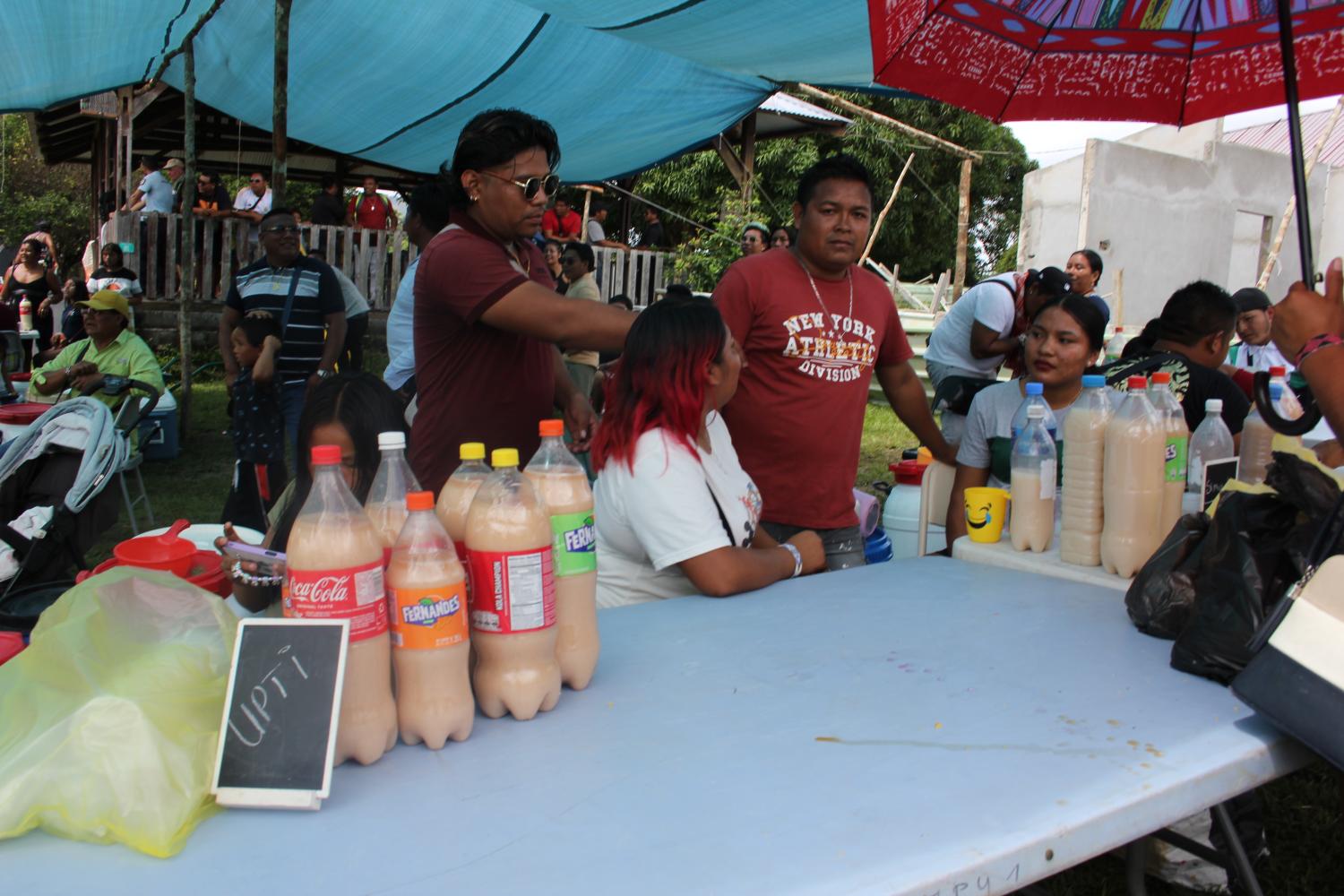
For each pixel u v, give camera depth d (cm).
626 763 137
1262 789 310
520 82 820
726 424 317
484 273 243
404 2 705
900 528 404
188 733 126
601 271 1301
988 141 2259
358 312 636
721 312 308
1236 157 1412
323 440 205
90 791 116
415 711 139
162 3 709
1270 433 266
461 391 266
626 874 110
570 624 160
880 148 1967
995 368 531
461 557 158
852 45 645
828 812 124
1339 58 269
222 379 1077
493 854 115
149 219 1093
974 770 135
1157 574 188
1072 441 235
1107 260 1288
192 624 142
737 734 146
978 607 208
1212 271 1416
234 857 114
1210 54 284
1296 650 144
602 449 228
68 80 855
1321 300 163
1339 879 263
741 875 110
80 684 127
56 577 343
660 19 634
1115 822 126
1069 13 276
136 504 639
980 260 2569
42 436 368
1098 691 163
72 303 1042
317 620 130
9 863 112
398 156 1088
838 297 312
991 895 114
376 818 122
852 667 173
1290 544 161
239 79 877
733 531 238
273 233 540
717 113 879
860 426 325
